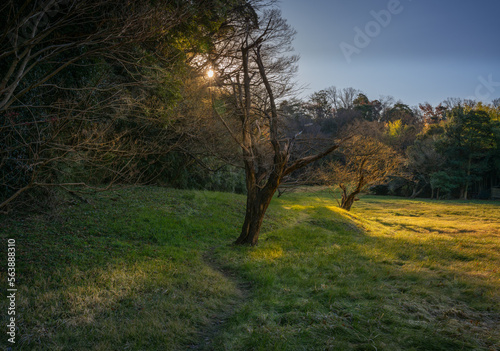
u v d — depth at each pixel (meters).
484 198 46.94
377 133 23.91
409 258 10.78
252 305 6.06
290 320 5.31
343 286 7.10
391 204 37.28
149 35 6.12
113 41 7.07
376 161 21.22
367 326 5.09
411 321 5.29
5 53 5.20
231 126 12.96
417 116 80.75
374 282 7.59
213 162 21.69
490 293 6.84
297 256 9.91
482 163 46.00
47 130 8.70
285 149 10.80
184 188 21.03
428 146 47.44
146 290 6.25
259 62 11.07
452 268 9.40
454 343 4.55
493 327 5.23
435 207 34.19
